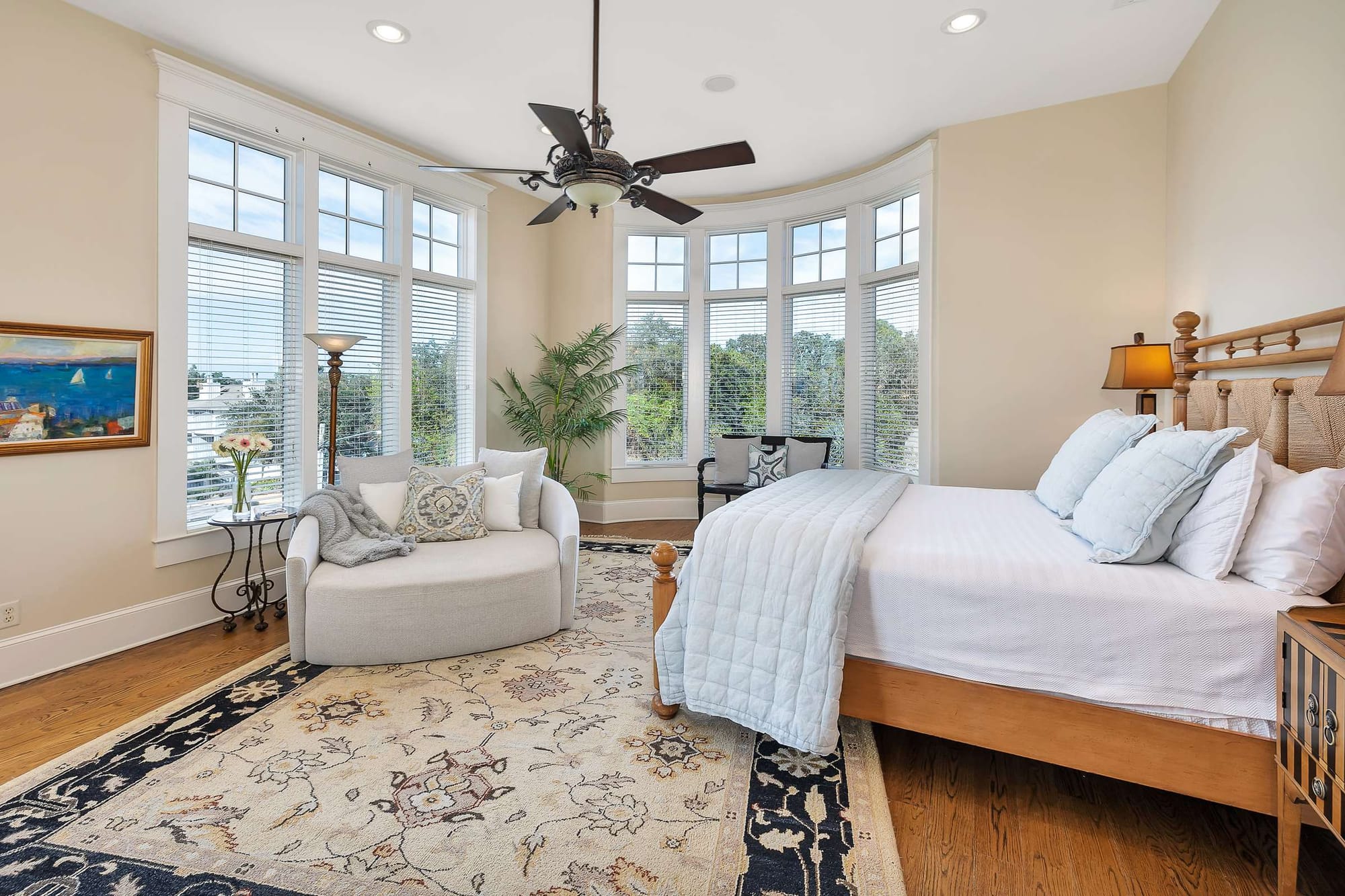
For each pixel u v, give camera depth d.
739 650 2.06
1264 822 1.79
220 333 3.51
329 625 2.75
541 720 2.33
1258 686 1.52
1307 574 1.57
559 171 2.45
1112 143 3.79
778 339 5.68
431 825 1.75
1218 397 2.69
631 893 1.51
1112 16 3.00
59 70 2.79
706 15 2.96
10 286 2.65
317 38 3.14
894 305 4.88
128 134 3.03
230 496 3.55
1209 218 3.07
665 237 5.97
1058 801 1.91
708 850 1.65
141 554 3.12
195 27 3.04
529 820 1.77
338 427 4.15
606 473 5.84
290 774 1.98
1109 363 3.84
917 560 1.93
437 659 2.85
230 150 3.54
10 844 1.66
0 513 2.65
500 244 5.34
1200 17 3.02
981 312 4.15
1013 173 4.04
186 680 2.70
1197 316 3.15
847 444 5.21
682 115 4.00
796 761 2.08
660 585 2.37
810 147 4.55
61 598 2.83
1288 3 2.34
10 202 2.65
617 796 1.88
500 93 3.72
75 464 2.88
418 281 4.70
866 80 3.59
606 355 5.74
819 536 2.04
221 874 1.56
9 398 2.66
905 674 1.90
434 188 4.68
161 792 1.89
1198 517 1.77
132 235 3.05
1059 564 1.83
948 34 3.14
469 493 3.46
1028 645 1.75
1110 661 1.66
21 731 2.28
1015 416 4.09
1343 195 2.04
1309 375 2.23
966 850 1.68
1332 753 1.21
